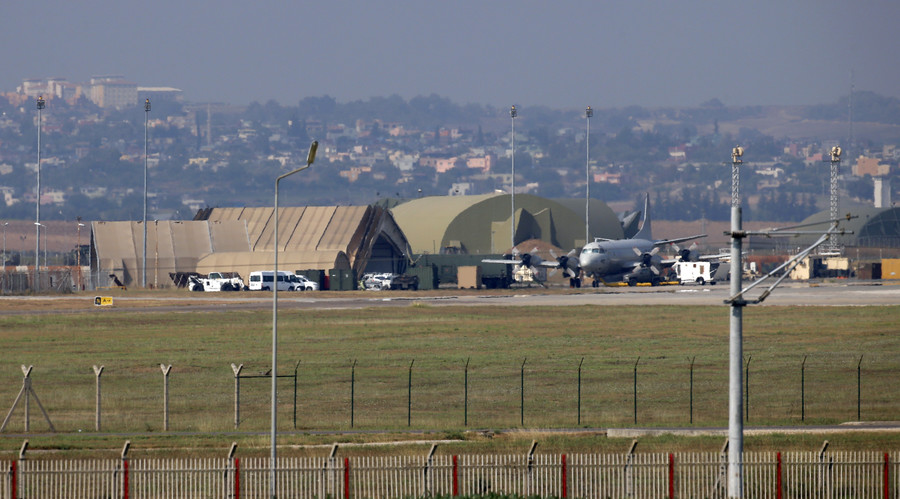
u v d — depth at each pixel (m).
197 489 139.25
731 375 135.62
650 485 140.25
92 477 144.12
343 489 138.50
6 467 145.00
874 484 140.88
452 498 128.75
